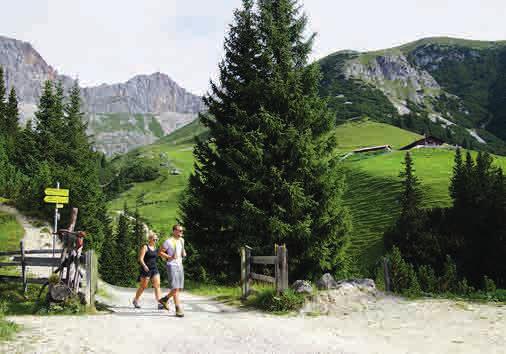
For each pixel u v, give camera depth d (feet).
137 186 538.47
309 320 35.91
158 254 38.75
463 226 166.81
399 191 256.52
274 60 77.46
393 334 30.71
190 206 77.20
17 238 86.12
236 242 70.54
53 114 167.94
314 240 70.13
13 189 122.42
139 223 266.36
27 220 102.68
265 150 71.87
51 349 24.06
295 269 71.92
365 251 195.83
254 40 79.30
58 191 70.03
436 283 50.31
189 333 30.19
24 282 45.27
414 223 177.78
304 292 42.68
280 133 70.74
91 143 176.45
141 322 34.32
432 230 172.04
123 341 27.25
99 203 158.30
